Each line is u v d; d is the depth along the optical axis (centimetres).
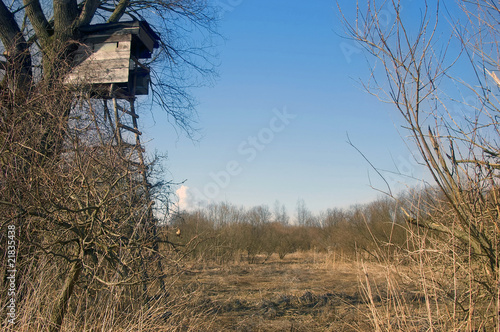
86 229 406
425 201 365
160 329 443
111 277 477
